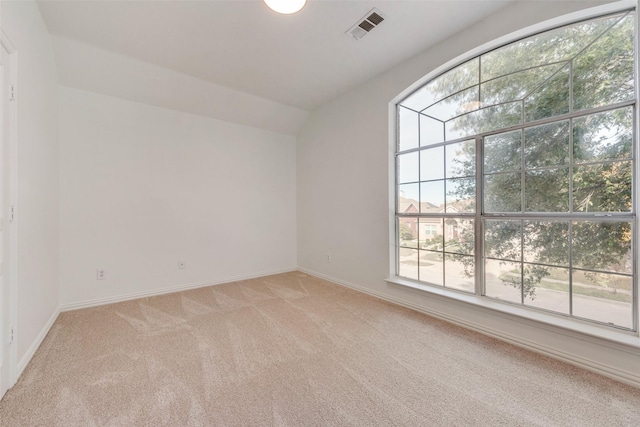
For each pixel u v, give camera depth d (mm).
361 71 3037
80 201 2830
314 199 4215
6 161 1539
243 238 4043
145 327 2383
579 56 1931
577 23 1937
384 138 3100
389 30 2344
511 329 2109
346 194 3639
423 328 2385
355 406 1435
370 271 3305
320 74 3092
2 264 1486
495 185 2350
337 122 3744
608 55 1815
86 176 2863
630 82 1729
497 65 2320
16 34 1686
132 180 3145
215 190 3771
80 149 2830
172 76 3037
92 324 2432
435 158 2770
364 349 2021
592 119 1869
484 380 1656
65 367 1765
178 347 2035
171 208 3414
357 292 3414
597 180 1846
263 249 4254
